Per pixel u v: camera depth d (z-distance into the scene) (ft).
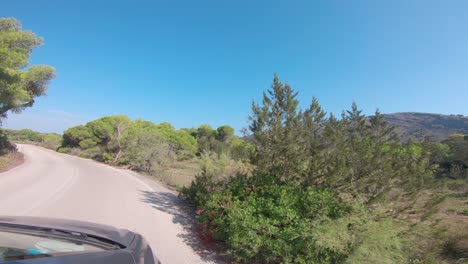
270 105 27.68
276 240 18.34
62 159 115.14
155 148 95.86
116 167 110.42
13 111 86.89
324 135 26.48
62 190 42.70
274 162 27.53
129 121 170.60
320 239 16.52
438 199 20.43
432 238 18.99
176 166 100.78
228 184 31.35
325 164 24.56
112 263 7.39
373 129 26.35
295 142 26.14
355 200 21.40
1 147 94.63
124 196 42.29
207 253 21.89
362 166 23.07
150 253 9.49
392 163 22.75
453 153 69.36
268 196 23.67
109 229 9.91
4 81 69.56
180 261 19.80
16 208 29.73
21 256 6.72
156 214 32.65
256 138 27.76
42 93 94.22
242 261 20.27
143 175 83.15
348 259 15.93
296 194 22.45
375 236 16.24
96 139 184.96
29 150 148.36
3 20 74.28
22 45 76.18
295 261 17.49
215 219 23.20
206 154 46.73
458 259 19.07
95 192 43.47
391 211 20.84
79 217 28.37
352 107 27.22
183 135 152.66
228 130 182.19
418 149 27.22
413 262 17.99
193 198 37.78
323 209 19.67
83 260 7.00
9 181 48.01
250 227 19.21
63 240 8.18
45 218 10.15
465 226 23.27
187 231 27.17
